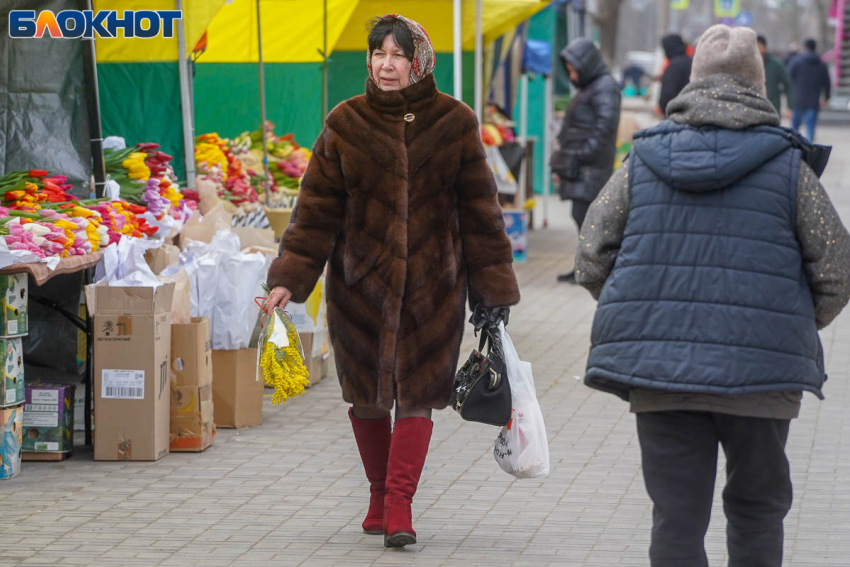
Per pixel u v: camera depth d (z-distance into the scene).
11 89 18.41
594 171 33.22
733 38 10.07
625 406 20.23
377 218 12.50
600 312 10.05
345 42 34.47
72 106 18.59
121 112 22.48
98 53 22.30
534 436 12.72
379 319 12.52
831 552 12.80
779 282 9.67
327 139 12.70
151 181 19.77
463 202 12.80
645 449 10.09
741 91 9.92
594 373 9.92
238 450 17.28
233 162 24.88
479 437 18.12
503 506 14.56
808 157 10.07
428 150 12.54
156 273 18.89
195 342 17.00
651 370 9.66
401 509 12.62
